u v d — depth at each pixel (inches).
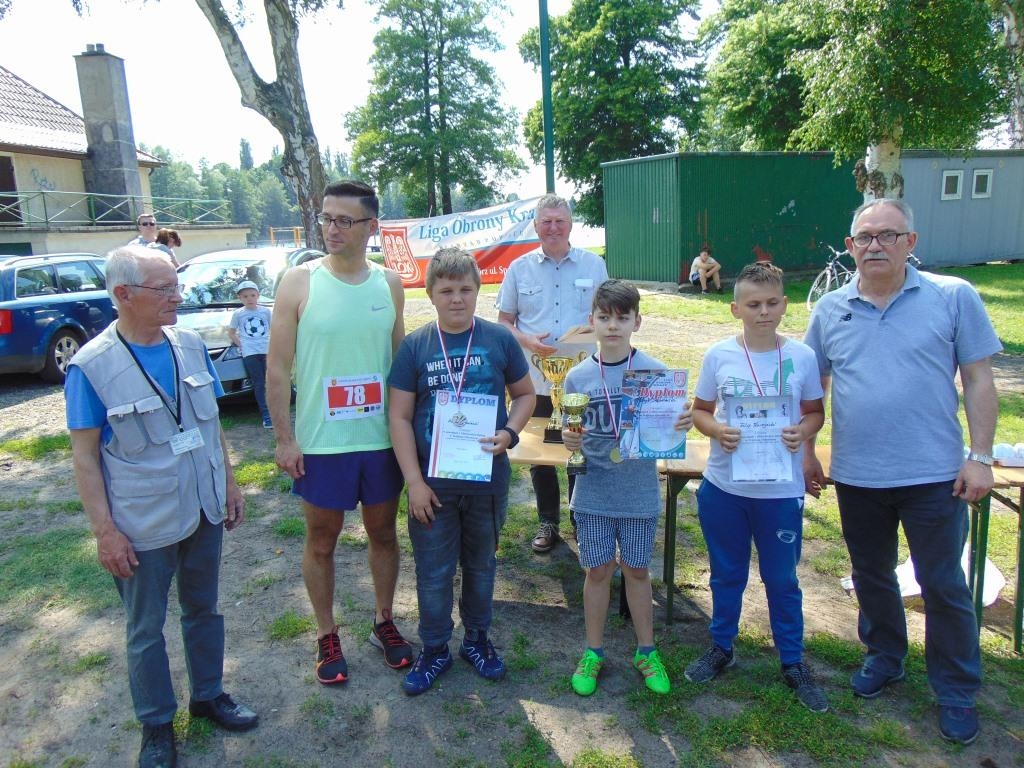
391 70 1508.4
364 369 104.9
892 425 96.9
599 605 110.2
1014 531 161.6
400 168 1533.0
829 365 106.4
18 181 772.6
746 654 118.5
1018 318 418.9
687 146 1256.2
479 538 110.3
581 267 148.0
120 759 98.3
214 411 97.8
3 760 98.1
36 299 323.0
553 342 148.7
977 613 122.3
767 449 100.9
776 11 912.9
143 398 88.1
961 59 375.9
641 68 1096.8
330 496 104.9
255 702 109.2
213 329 257.4
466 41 1524.4
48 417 277.9
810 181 631.8
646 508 107.2
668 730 101.5
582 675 110.6
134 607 91.7
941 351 95.1
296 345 105.0
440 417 103.3
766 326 101.9
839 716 103.1
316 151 427.5
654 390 105.1
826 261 653.9
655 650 111.8
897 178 417.7
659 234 605.3
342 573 150.4
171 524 90.4
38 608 137.3
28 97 920.3
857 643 121.3
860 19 381.1
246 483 203.2
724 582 109.8
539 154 1263.5
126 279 85.5
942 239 693.9
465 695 110.0
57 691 112.8
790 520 103.6
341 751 98.8
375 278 107.5
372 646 123.4
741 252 612.4
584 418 108.7
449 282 102.0
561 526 173.0
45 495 197.5
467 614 114.3
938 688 100.6
